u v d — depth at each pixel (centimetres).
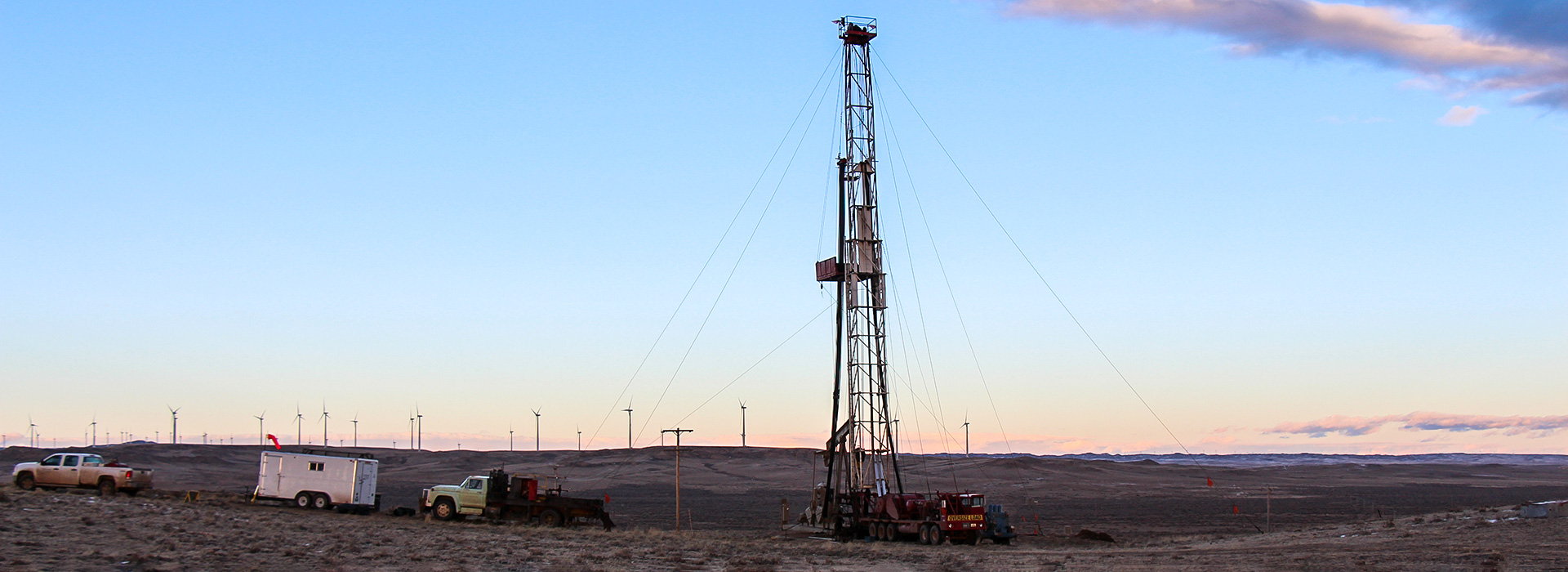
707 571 4384
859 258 7869
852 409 7706
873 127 8056
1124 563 4806
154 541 4275
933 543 6331
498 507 6756
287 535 4794
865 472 7600
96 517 4884
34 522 4522
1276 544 5691
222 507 6344
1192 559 4894
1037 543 6544
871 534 6906
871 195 7962
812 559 4966
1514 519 6062
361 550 4431
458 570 3975
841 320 7912
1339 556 4650
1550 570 4106
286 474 6769
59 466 6819
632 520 10619
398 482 19075
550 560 4469
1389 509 13100
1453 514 6825
